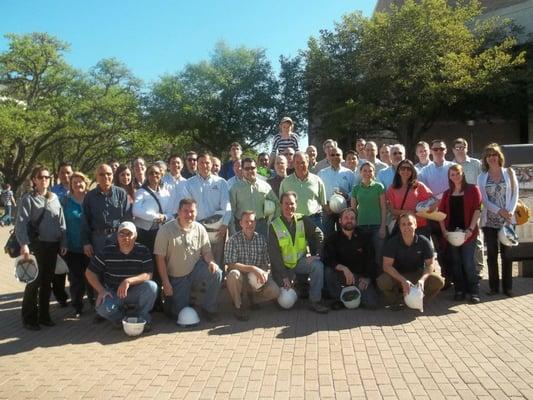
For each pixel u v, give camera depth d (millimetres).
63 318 7453
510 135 35562
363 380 4867
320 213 8383
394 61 30594
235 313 7184
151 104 46406
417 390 4613
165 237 6902
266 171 10297
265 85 44938
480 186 7977
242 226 7348
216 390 4734
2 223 29562
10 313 7809
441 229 7902
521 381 4738
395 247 7199
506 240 7664
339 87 32844
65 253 7281
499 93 29484
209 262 7105
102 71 46875
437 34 30234
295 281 8023
